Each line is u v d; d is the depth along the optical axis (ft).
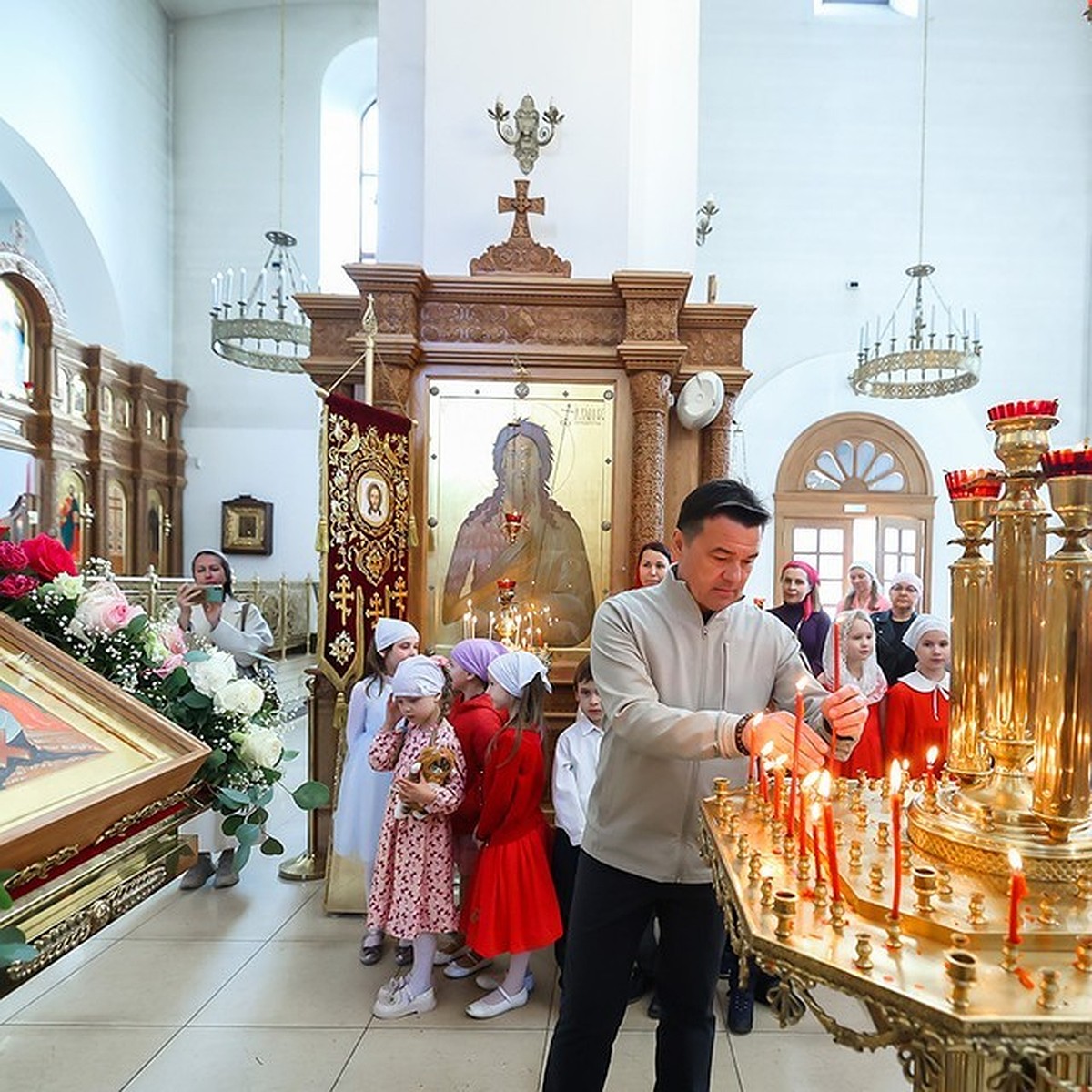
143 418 30.14
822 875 2.77
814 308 27.76
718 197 27.81
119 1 28.45
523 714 7.13
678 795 4.57
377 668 8.87
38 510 26.02
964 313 25.32
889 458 27.55
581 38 12.73
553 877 7.81
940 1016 2.00
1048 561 2.78
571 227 12.69
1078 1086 2.21
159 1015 6.97
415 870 7.05
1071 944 2.34
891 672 11.01
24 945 2.82
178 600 10.80
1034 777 2.86
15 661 3.97
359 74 32.99
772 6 27.73
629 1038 6.73
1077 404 27.68
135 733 3.87
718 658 4.58
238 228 32.01
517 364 10.77
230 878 9.86
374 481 9.73
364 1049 6.48
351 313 10.93
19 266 25.03
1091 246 27.76
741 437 27.27
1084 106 27.81
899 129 27.81
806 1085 6.16
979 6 27.71
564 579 10.90
